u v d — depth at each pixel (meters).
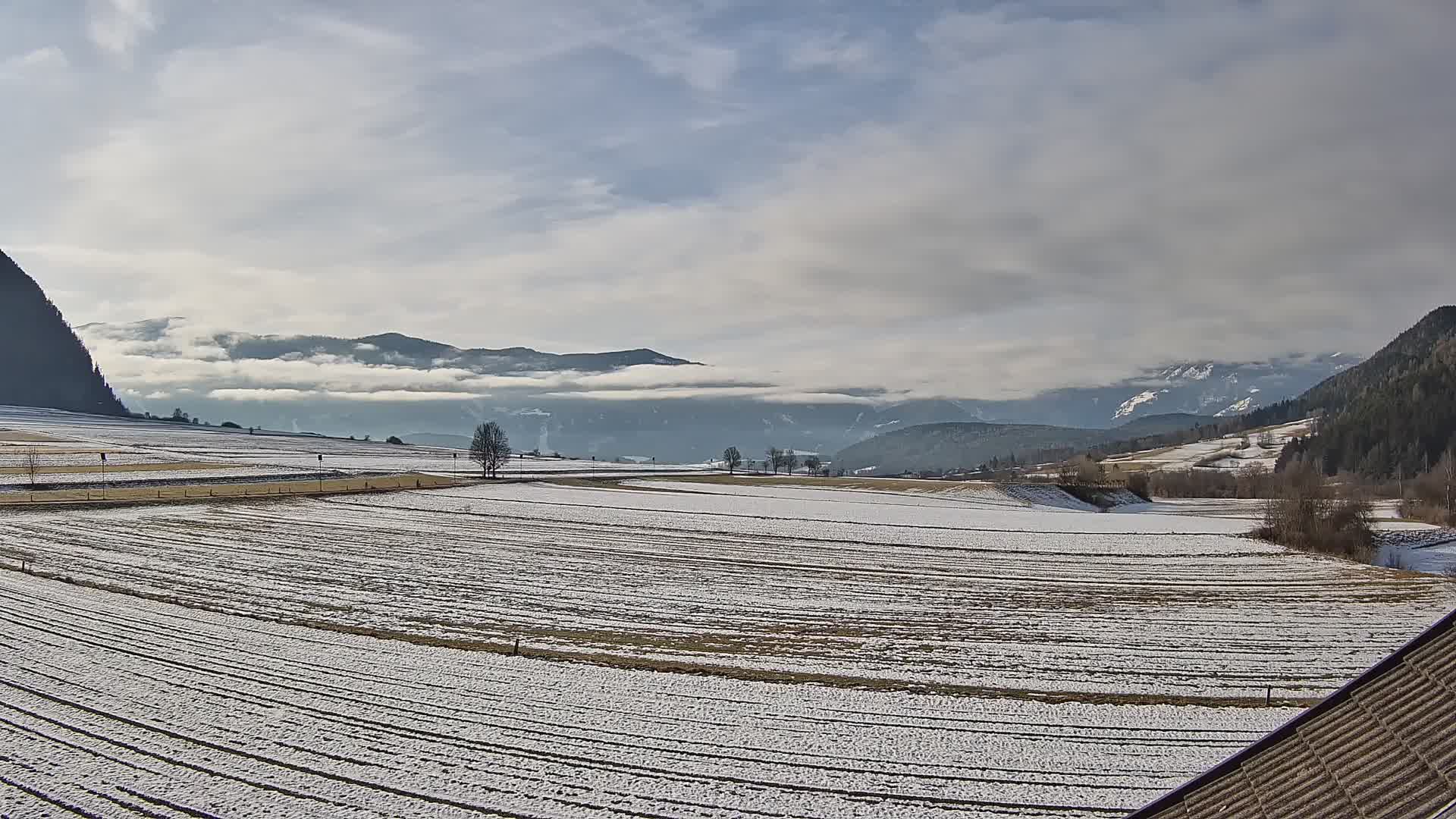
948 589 62.34
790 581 64.69
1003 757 31.05
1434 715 14.67
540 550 76.75
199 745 30.98
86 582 56.84
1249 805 15.84
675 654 43.75
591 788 28.22
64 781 27.94
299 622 48.56
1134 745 32.22
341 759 30.02
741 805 27.22
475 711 34.69
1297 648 46.44
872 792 28.19
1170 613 55.22
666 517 102.25
